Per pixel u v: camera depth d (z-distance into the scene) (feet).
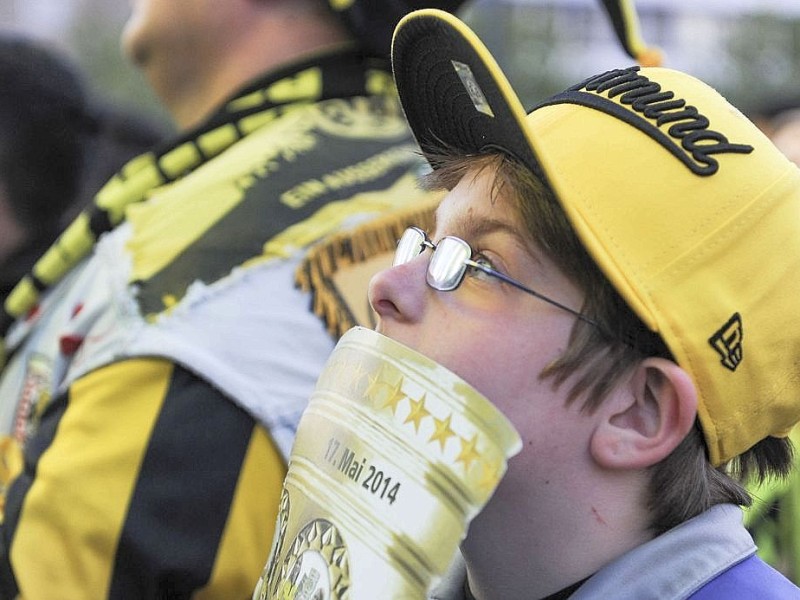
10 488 6.16
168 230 6.52
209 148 7.11
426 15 4.34
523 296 4.27
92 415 6.00
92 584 5.78
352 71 7.31
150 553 5.77
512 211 4.32
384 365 4.12
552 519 4.32
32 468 6.06
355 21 7.17
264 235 6.38
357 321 6.34
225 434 5.91
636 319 4.25
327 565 4.00
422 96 4.80
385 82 7.39
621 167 4.25
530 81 27.55
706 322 4.19
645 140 4.31
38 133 8.98
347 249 6.46
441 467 3.95
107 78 28.07
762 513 7.08
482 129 4.51
